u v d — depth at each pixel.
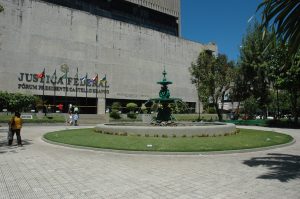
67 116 40.84
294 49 9.78
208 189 7.77
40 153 13.66
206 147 14.89
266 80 41.25
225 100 60.19
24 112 40.75
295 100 35.03
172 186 8.05
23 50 46.94
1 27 44.72
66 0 57.81
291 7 9.22
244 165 11.07
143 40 64.94
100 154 13.66
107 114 43.88
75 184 8.20
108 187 7.93
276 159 12.42
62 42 51.66
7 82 44.97
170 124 24.33
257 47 39.56
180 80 72.25
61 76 51.12
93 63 55.78
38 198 6.92
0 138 19.91
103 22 57.91
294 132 27.03
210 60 43.69
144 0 70.06
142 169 10.30
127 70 61.34
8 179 8.69
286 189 7.76
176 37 72.25
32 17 48.25
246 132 24.00
